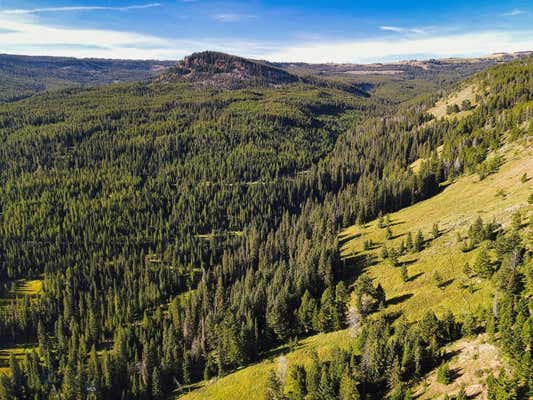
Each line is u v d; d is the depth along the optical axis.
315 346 86.69
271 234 173.50
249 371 89.00
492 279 73.38
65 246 184.62
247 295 116.69
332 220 158.12
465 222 106.69
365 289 88.81
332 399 64.12
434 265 93.50
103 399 101.62
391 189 162.88
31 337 134.25
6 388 103.50
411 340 64.75
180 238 198.00
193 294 138.62
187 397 91.19
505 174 130.50
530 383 46.97
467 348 60.41
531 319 53.03
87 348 125.44
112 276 166.75
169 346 107.25
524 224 85.75
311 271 110.44
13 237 184.25
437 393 55.34
